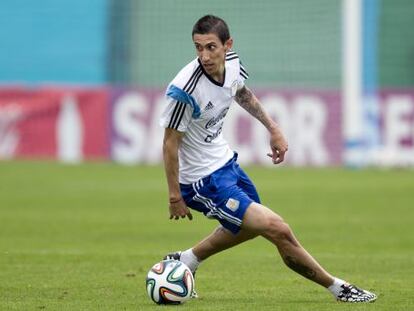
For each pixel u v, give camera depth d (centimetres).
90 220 5819
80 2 11562
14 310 2927
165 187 7875
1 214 6091
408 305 3009
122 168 9469
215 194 3011
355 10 9075
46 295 3238
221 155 3075
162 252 4475
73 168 9406
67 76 11606
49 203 6738
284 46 11325
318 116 9712
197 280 3634
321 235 5147
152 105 9944
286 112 9750
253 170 9344
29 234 5166
